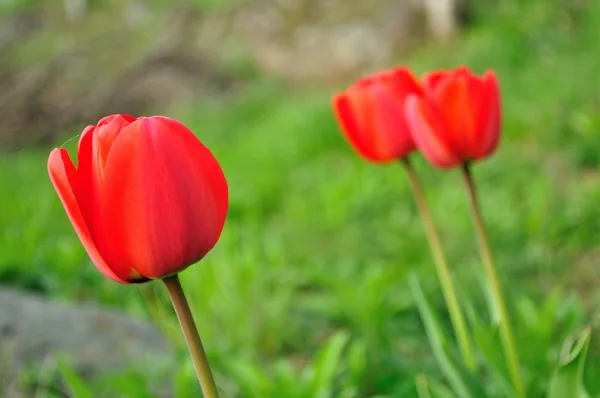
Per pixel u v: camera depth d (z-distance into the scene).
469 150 1.25
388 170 3.18
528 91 3.72
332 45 7.43
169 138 1.06
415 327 1.74
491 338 1.29
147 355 1.57
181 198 1.06
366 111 1.30
